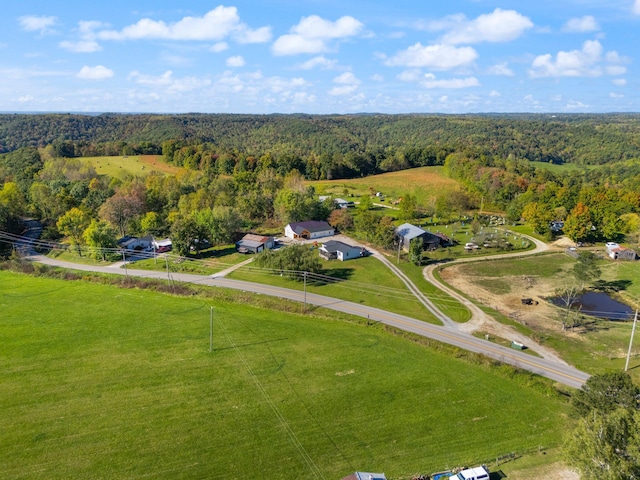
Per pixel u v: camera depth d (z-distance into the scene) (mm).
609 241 106812
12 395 41969
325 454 35469
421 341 56156
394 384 45906
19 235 107500
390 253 96875
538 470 34000
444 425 39438
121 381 44875
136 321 59281
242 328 58156
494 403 43062
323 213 124562
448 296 72312
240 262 89688
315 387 44875
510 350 54750
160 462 34156
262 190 142625
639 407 32969
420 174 195500
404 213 127125
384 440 37250
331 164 194500
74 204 126750
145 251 97688
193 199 124812
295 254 79438
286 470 33688
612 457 26234
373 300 69812
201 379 45688
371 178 194625
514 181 155750
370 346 54250
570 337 58875
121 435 37062
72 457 34406
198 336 55406
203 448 35812
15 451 34875
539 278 82062
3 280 75062
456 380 47094
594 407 33562
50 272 80125
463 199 141375
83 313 61469
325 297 70625
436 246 101125
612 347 56312
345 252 91312
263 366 48625
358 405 42031
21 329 55750
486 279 81062
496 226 126500
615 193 130000
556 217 121438
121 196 121375
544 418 40938
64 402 41188
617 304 71062
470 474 32094
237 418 39688
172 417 39531
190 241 93250
